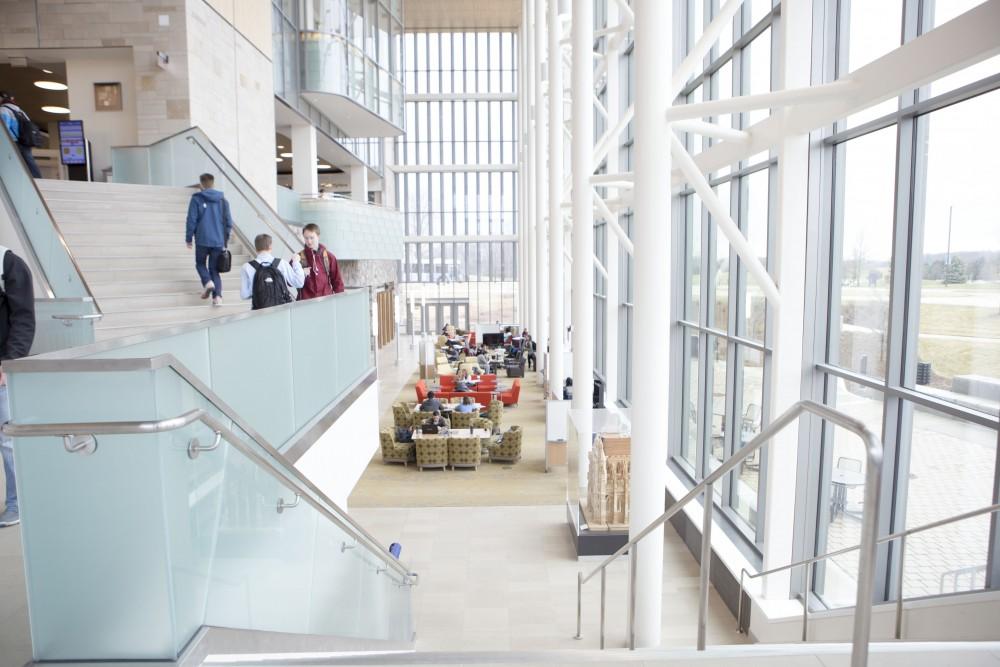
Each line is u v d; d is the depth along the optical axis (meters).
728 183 9.83
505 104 40.78
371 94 26.11
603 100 19.52
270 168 19.47
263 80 19.02
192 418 2.22
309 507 3.62
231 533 2.67
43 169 19.50
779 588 6.96
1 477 4.12
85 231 9.52
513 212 41.38
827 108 5.49
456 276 42.09
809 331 6.61
